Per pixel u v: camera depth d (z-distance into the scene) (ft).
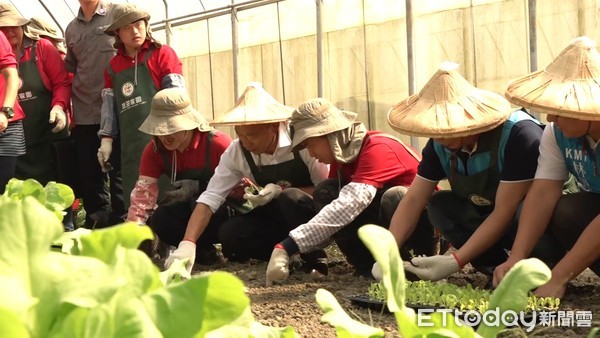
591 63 11.56
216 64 40.22
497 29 29.91
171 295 2.72
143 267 2.80
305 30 36.06
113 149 23.11
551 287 11.73
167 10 41.68
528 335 10.37
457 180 13.64
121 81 21.35
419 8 31.89
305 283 15.81
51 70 23.41
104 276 2.59
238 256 19.76
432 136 12.50
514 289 4.31
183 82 21.18
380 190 15.61
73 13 43.16
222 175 17.29
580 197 12.76
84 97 23.67
